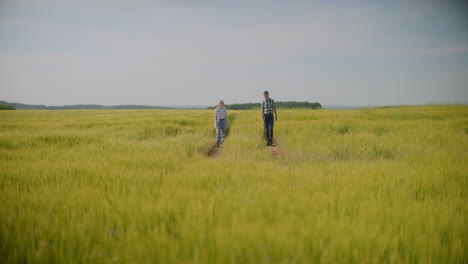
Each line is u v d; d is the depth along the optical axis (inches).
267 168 224.4
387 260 85.7
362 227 98.3
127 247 89.2
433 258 85.9
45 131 540.4
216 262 78.7
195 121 852.0
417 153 291.3
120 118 1029.8
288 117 912.9
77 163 229.1
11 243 97.2
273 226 100.1
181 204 128.0
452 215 116.6
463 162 224.4
